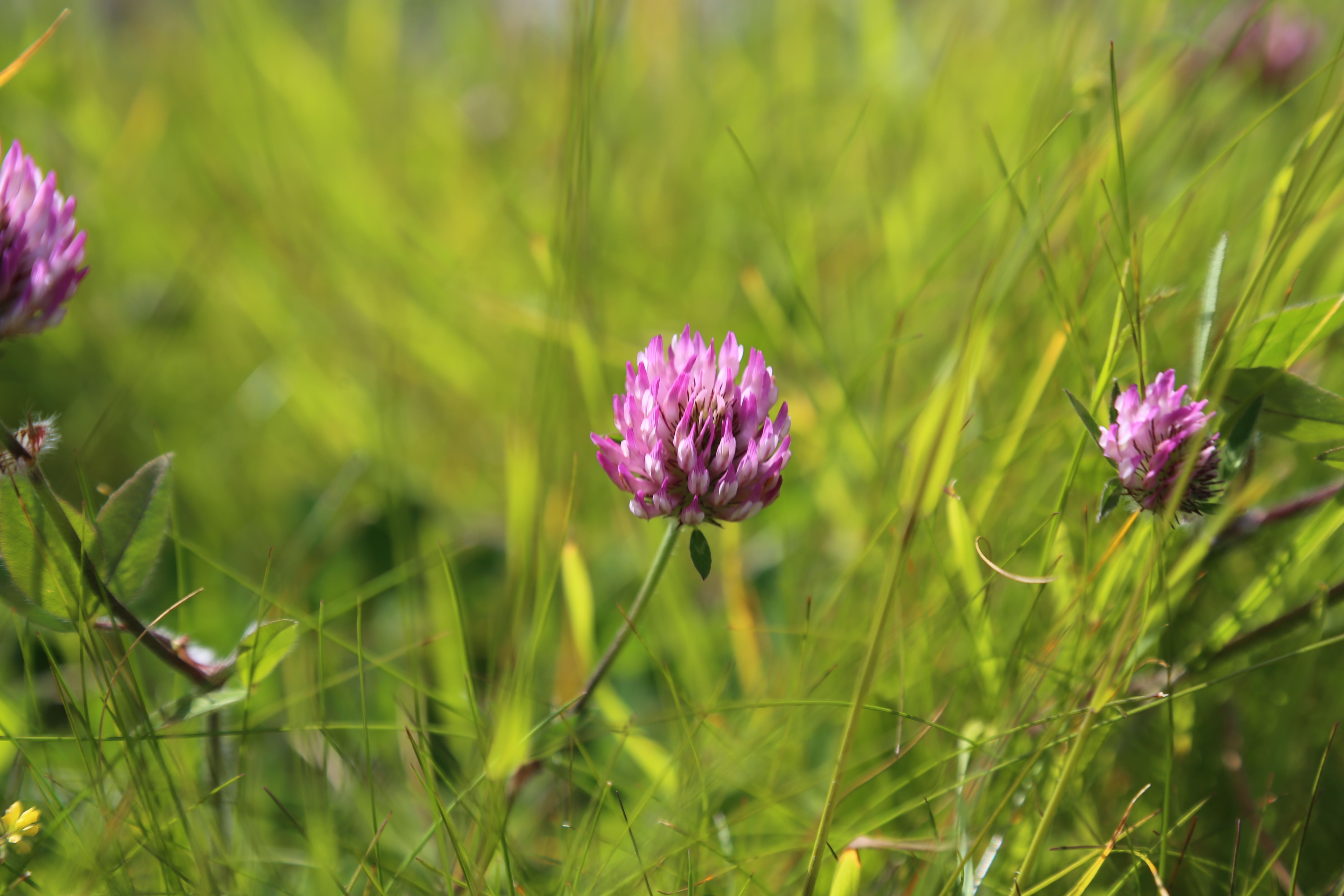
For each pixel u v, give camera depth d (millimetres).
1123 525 566
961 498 561
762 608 625
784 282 742
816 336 697
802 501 637
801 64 1033
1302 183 567
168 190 1020
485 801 543
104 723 550
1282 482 596
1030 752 544
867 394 682
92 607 520
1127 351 583
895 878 543
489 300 702
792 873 543
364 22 1222
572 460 628
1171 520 514
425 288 825
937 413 588
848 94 995
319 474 721
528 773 545
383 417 708
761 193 638
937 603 574
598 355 626
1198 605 577
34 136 908
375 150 1047
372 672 597
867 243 831
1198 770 559
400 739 575
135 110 978
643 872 521
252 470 718
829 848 527
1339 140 597
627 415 510
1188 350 604
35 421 513
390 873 528
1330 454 537
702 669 591
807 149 936
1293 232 552
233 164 961
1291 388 533
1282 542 574
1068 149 662
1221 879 543
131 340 788
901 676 550
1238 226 622
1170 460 514
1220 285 600
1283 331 534
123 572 524
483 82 1229
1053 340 578
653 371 511
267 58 1049
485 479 736
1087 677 541
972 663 556
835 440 627
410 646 559
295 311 840
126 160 959
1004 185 592
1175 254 623
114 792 539
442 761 563
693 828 542
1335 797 555
